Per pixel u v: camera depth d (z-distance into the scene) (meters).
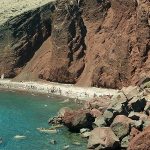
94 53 101.44
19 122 63.19
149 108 54.91
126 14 96.81
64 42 106.06
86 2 109.31
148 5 90.44
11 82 109.50
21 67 115.62
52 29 111.69
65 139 52.78
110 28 100.62
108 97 69.25
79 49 105.19
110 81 92.31
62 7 109.62
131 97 57.75
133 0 95.50
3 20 121.56
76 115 56.50
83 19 109.50
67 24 107.44
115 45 94.56
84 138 53.09
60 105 77.94
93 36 105.25
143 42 88.94
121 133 48.47
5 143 51.16
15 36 117.81
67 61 103.88
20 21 118.38
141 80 79.50
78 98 85.06
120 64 91.19
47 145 50.22
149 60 87.19
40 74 108.50
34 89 99.25
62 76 103.69
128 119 49.84
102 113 58.31
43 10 117.88
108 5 105.81
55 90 94.56
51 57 107.81
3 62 117.25
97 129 49.41
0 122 63.41
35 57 114.00
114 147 47.00
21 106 77.44
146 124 49.19
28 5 127.00
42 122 62.88
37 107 76.06
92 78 96.38
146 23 89.25
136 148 41.88
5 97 88.75
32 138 53.47
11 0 137.00
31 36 117.25
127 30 93.81
